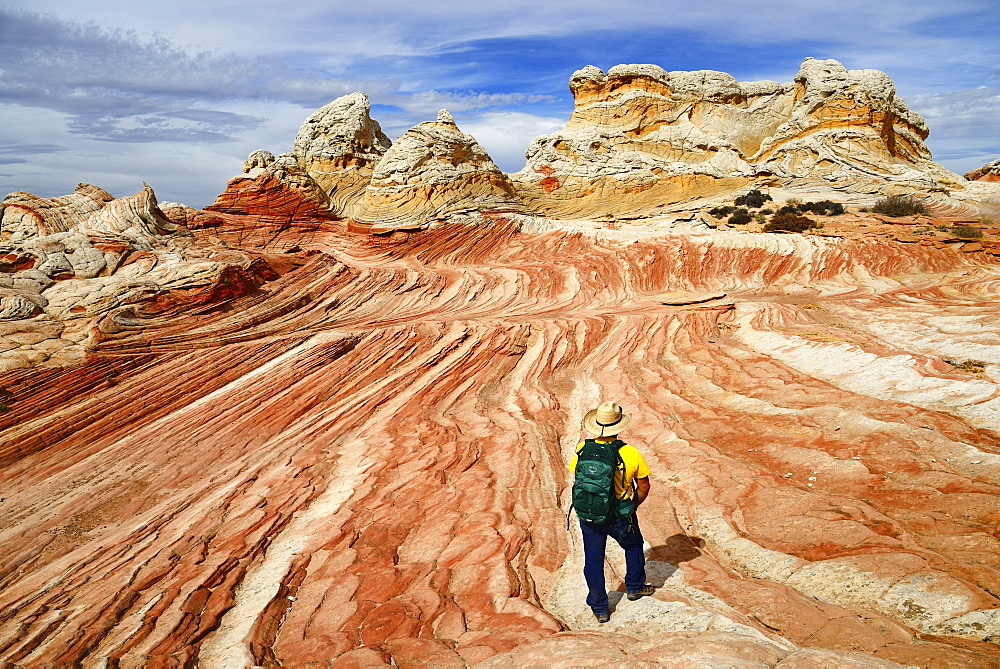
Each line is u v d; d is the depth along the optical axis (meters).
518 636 5.57
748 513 7.60
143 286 18.20
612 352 17.34
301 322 20.84
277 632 6.53
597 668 4.52
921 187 45.75
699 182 52.69
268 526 9.17
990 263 26.59
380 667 5.32
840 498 7.42
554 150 55.81
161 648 6.30
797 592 5.69
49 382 14.20
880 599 5.39
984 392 9.86
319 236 38.97
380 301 24.14
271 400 14.74
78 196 28.66
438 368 16.58
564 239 32.25
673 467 9.55
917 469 7.79
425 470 10.61
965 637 4.66
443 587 6.93
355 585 7.23
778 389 11.91
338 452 12.25
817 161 50.59
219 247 23.62
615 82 57.09
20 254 19.62
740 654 4.36
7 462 12.27
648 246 28.81
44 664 6.18
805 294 23.86
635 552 5.77
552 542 7.84
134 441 13.16
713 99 59.22
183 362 16.11
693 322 18.41
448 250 33.25
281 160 41.72
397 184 38.41
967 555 5.71
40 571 8.75
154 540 9.12
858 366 12.48
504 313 23.20
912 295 20.72
